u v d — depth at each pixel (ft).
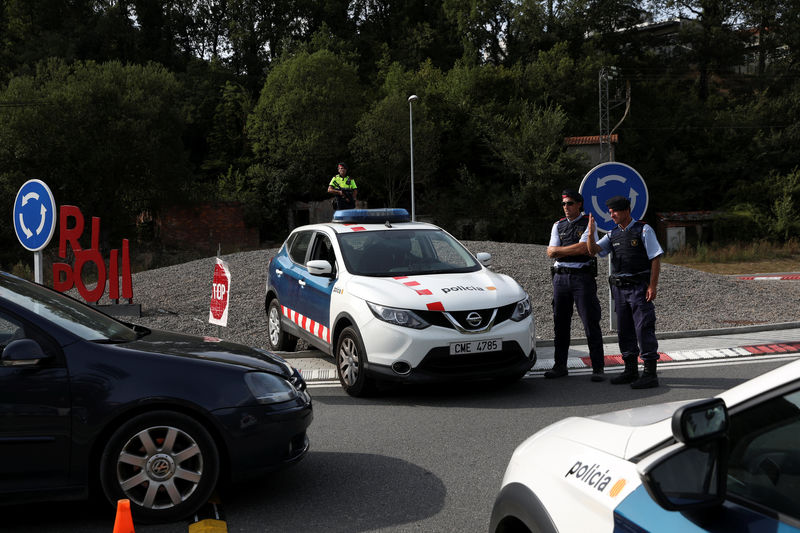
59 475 12.73
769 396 5.68
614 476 6.38
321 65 184.44
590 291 24.77
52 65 155.63
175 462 13.15
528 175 174.09
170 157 160.15
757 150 190.49
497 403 22.04
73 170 148.36
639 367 26.30
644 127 201.57
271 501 14.34
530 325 23.09
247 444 13.56
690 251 133.08
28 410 12.54
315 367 28.09
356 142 178.70
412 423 20.07
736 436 5.75
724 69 225.97
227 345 15.42
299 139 180.86
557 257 24.98
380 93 203.82
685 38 226.99
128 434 12.95
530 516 7.20
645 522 5.76
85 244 150.30
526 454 7.92
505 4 228.43
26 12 218.79
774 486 5.44
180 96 202.28
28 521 13.26
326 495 14.65
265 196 179.63
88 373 12.89
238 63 242.17
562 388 23.86
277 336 30.60
